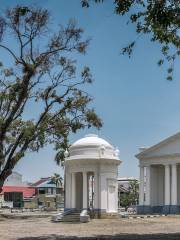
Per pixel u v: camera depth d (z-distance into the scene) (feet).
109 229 131.64
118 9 68.49
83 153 183.52
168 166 231.50
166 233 116.16
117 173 186.19
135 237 105.81
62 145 94.27
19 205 363.76
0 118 90.38
